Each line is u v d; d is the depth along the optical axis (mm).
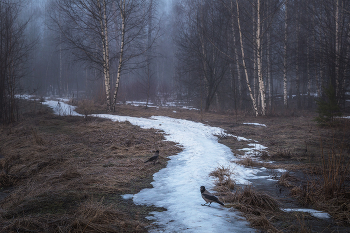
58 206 5195
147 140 13648
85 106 27203
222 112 29406
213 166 9211
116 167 8539
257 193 5695
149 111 27953
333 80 27953
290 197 6043
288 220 4738
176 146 12773
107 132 14742
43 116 20625
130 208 5285
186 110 31672
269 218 4816
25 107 25641
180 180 7523
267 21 31234
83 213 4633
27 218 4406
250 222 4539
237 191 6383
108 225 4305
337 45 27453
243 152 11781
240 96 33438
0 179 6930
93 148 11555
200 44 31938
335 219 4773
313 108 34719
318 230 4309
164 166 9359
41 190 6039
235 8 28125
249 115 27031
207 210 5137
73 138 13156
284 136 15414
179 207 5324
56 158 9094
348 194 5645
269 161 10133
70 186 6492
